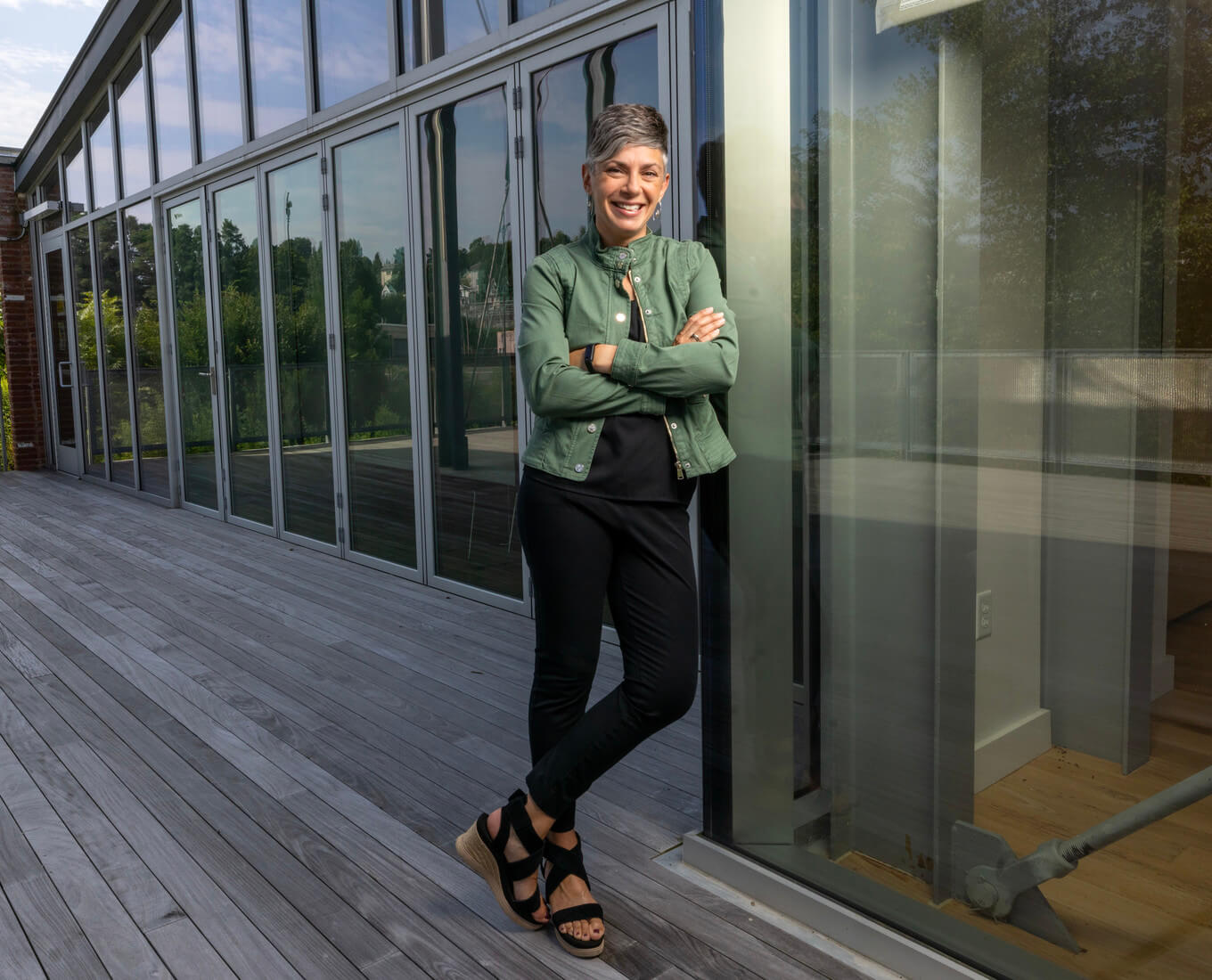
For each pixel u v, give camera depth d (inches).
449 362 171.0
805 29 69.3
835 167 68.7
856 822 70.6
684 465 66.7
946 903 65.6
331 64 195.8
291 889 80.0
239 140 234.4
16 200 411.5
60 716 120.8
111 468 344.5
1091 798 58.4
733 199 73.1
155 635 155.6
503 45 148.8
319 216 204.7
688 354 62.6
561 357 65.0
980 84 60.7
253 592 183.0
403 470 187.9
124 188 306.0
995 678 62.5
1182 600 53.2
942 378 64.1
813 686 72.7
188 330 274.4
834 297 69.7
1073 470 57.9
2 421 434.0
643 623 66.8
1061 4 56.7
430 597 175.6
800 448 72.3
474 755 106.4
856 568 69.1
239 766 104.7
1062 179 57.7
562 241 144.3
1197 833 53.9
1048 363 58.3
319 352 211.6
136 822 92.2
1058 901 60.1
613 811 92.8
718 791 79.9
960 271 62.7
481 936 73.0
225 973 68.9
